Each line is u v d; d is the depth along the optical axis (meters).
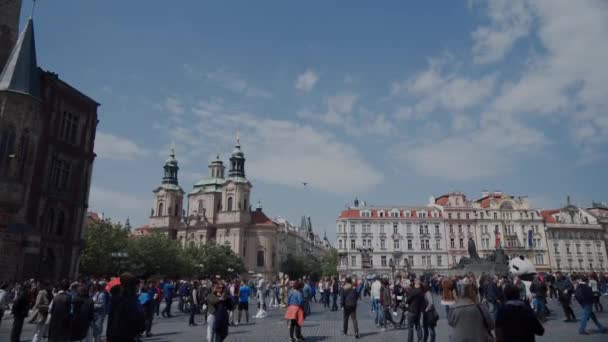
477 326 8.84
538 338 18.02
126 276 10.05
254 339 19.70
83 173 52.06
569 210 128.25
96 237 70.31
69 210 49.78
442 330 21.66
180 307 38.41
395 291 28.27
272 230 133.25
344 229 122.62
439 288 46.56
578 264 123.12
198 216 135.12
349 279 20.30
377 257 120.81
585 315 18.91
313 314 32.69
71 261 49.16
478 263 51.41
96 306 18.30
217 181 142.50
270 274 129.50
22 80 38.34
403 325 23.89
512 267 33.59
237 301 27.55
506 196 126.69
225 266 111.94
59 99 49.03
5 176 35.31
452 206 125.56
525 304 8.64
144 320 9.90
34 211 44.44
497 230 124.06
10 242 39.62
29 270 41.50
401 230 123.25
